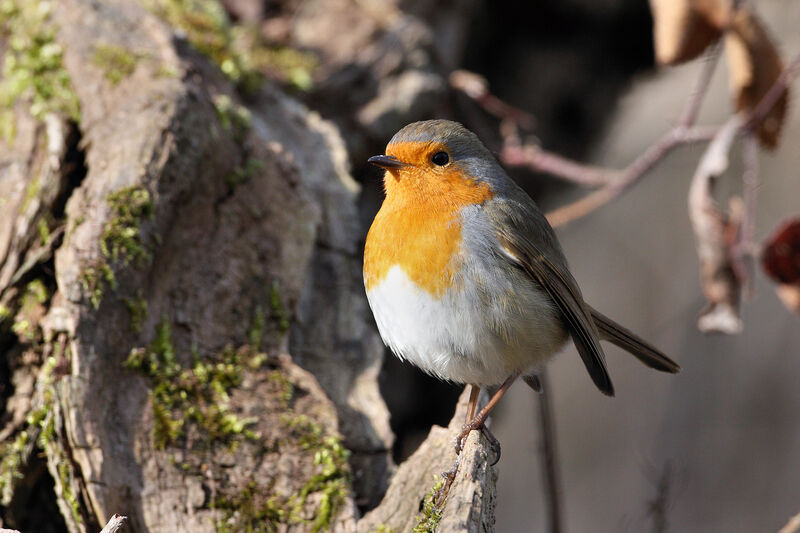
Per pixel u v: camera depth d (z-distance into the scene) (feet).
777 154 44.75
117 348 20.83
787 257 25.72
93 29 26.94
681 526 46.44
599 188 41.42
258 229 24.77
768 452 47.44
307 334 24.71
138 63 25.75
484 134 35.99
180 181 23.07
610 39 41.14
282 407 21.84
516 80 40.73
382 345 25.45
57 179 22.74
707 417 49.14
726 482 47.37
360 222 31.09
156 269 22.29
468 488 17.63
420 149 20.48
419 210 20.39
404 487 20.25
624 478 49.55
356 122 32.19
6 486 19.90
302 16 35.32
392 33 34.19
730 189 41.93
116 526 17.17
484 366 20.62
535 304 20.68
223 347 22.44
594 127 42.04
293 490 20.62
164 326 21.75
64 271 20.85
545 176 41.09
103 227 21.45
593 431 51.62
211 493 20.12
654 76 42.34
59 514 21.45
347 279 26.30
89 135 23.68
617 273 52.47
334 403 23.53
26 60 26.08
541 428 27.61
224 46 30.12
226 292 23.27
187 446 20.51
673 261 51.52
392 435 23.25
